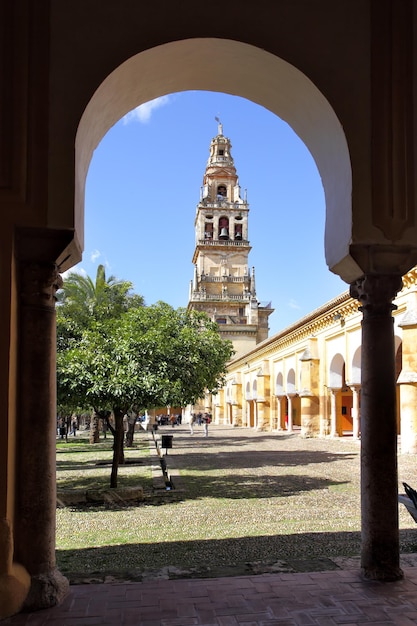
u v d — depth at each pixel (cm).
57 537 810
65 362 1218
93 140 561
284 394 3659
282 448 2392
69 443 3206
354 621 412
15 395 461
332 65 527
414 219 528
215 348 2002
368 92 531
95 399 1218
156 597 462
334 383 2741
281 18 523
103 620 417
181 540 772
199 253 6644
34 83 485
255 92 609
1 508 437
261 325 6569
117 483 1391
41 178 477
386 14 537
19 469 464
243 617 420
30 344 475
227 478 1455
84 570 624
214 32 507
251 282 6600
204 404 6531
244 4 517
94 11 498
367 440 518
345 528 827
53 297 495
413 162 534
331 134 554
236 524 879
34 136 480
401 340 1983
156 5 505
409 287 1864
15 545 455
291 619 416
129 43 498
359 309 552
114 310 2181
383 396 520
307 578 506
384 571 500
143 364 1240
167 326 1481
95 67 493
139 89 572
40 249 477
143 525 889
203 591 476
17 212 470
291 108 600
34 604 440
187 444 2820
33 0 493
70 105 486
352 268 539
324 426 2856
